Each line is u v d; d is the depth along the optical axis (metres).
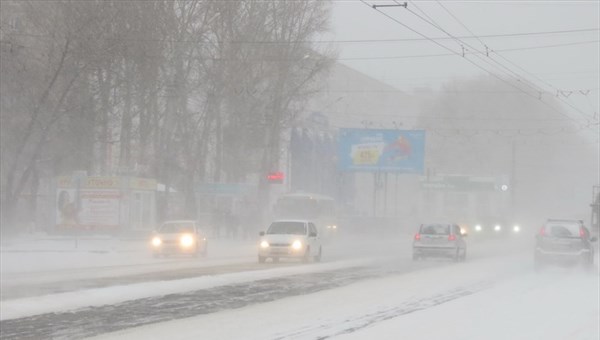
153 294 25.55
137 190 62.22
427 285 29.86
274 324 18.98
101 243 55.56
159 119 68.94
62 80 59.62
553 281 32.38
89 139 64.94
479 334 17.61
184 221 48.62
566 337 17.36
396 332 17.77
